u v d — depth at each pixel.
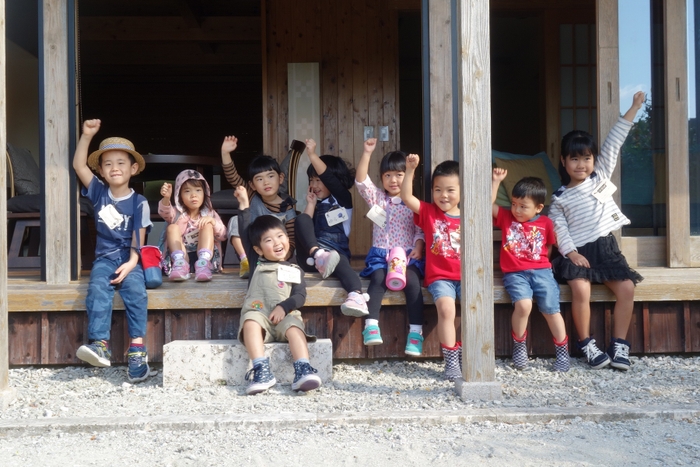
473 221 3.15
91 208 5.38
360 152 7.08
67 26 3.85
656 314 3.97
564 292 3.86
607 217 3.91
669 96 4.22
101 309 3.58
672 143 4.22
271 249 3.53
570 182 4.08
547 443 2.59
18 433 2.77
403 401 3.16
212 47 9.41
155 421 2.83
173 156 5.37
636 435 2.68
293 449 2.56
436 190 3.73
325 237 4.19
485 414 2.88
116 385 3.53
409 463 2.41
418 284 3.77
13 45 7.44
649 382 3.49
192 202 4.33
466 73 3.10
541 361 3.93
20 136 7.66
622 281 3.80
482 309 3.17
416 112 11.42
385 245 3.93
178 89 11.08
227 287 3.81
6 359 3.17
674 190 4.21
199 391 3.37
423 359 3.98
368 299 3.71
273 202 4.23
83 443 2.66
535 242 3.78
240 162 11.45
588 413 2.90
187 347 3.46
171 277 3.90
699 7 4.28
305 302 3.75
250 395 3.29
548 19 7.36
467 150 3.12
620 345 3.76
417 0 7.11
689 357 4.02
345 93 7.08
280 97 7.06
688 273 4.06
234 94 11.13
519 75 11.10
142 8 8.23
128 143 3.90
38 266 4.89
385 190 4.16
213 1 8.02
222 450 2.56
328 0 7.09
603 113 4.21
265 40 7.00
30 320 3.79
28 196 5.07
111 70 10.23
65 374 3.73
